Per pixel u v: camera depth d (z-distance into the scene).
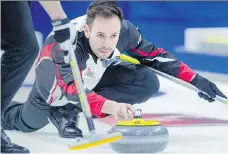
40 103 5.66
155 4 11.57
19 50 4.28
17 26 4.20
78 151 4.80
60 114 5.66
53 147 5.02
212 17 11.48
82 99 4.32
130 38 5.61
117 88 6.06
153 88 6.15
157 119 6.94
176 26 11.59
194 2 11.52
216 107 8.03
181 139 5.54
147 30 11.59
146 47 5.79
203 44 11.53
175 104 8.24
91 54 5.27
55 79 5.30
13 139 5.48
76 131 5.53
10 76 4.36
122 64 6.10
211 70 11.48
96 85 6.04
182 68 5.85
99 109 4.62
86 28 5.12
